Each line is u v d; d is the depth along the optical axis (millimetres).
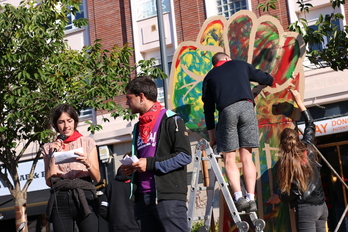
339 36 9352
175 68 7934
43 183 19172
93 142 5680
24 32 12109
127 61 13164
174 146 4605
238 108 5398
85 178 5547
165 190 4508
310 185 6098
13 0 20156
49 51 12305
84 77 12875
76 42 19469
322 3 15273
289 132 6254
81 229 5441
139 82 4801
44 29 12398
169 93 7895
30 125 12977
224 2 16984
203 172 6945
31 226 19656
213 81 5617
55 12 12773
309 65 15430
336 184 14703
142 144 4711
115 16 18734
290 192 6145
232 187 5359
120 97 18016
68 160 5254
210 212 6109
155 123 4699
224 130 5422
